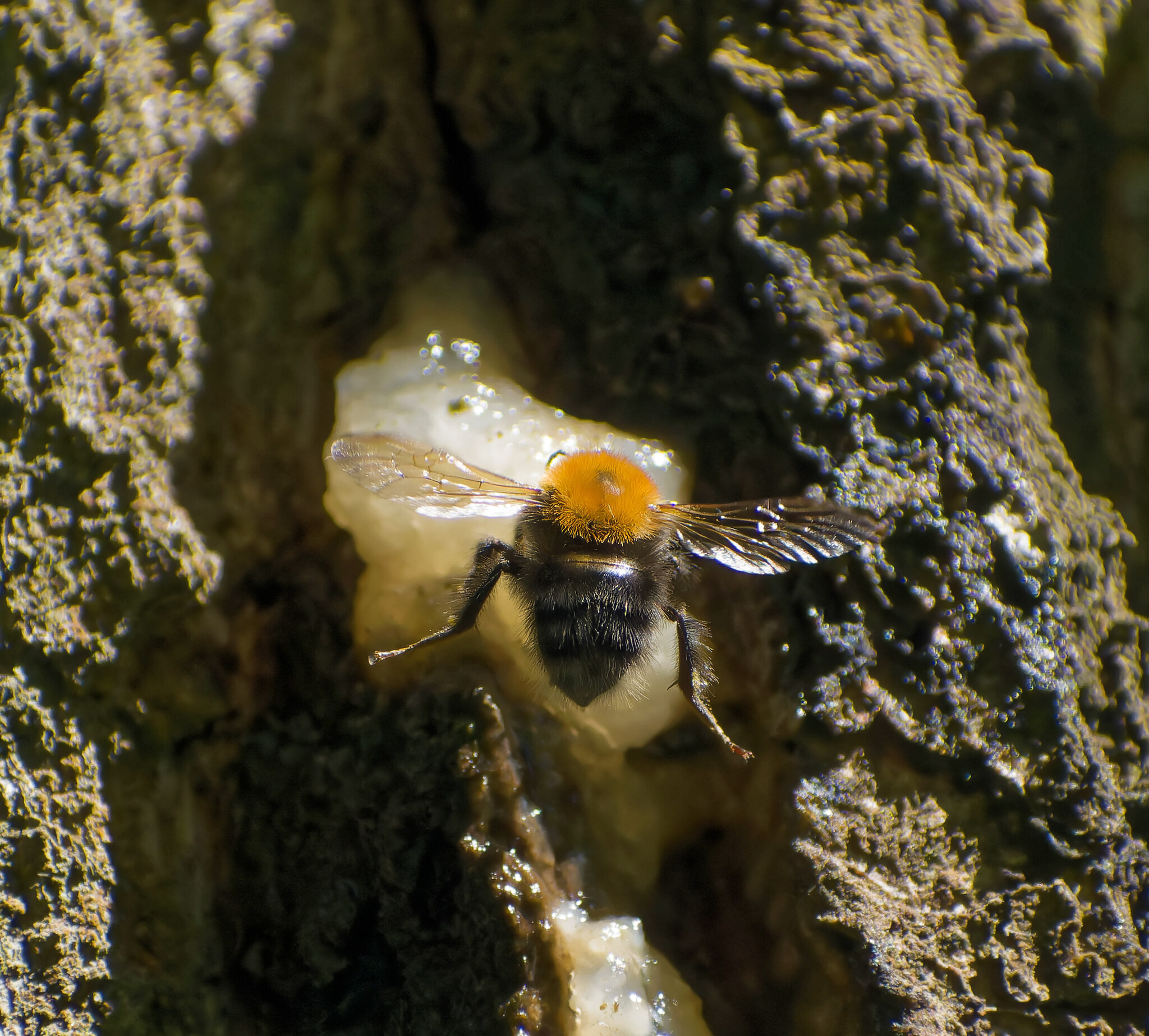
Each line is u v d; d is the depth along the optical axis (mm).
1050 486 238
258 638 236
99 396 234
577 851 234
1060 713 233
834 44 240
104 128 238
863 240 238
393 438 233
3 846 228
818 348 236
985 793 232
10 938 228
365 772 234
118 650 232
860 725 231
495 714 233
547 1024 229
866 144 239
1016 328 240
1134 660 237
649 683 235
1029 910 231
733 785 235
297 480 239
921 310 237
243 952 233
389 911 232
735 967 233
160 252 237
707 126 240
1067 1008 230
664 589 233
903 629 233
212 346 237
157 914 231
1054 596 234
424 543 238
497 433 239
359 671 237
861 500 234
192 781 233
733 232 238
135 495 233
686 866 236
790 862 230
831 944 229
